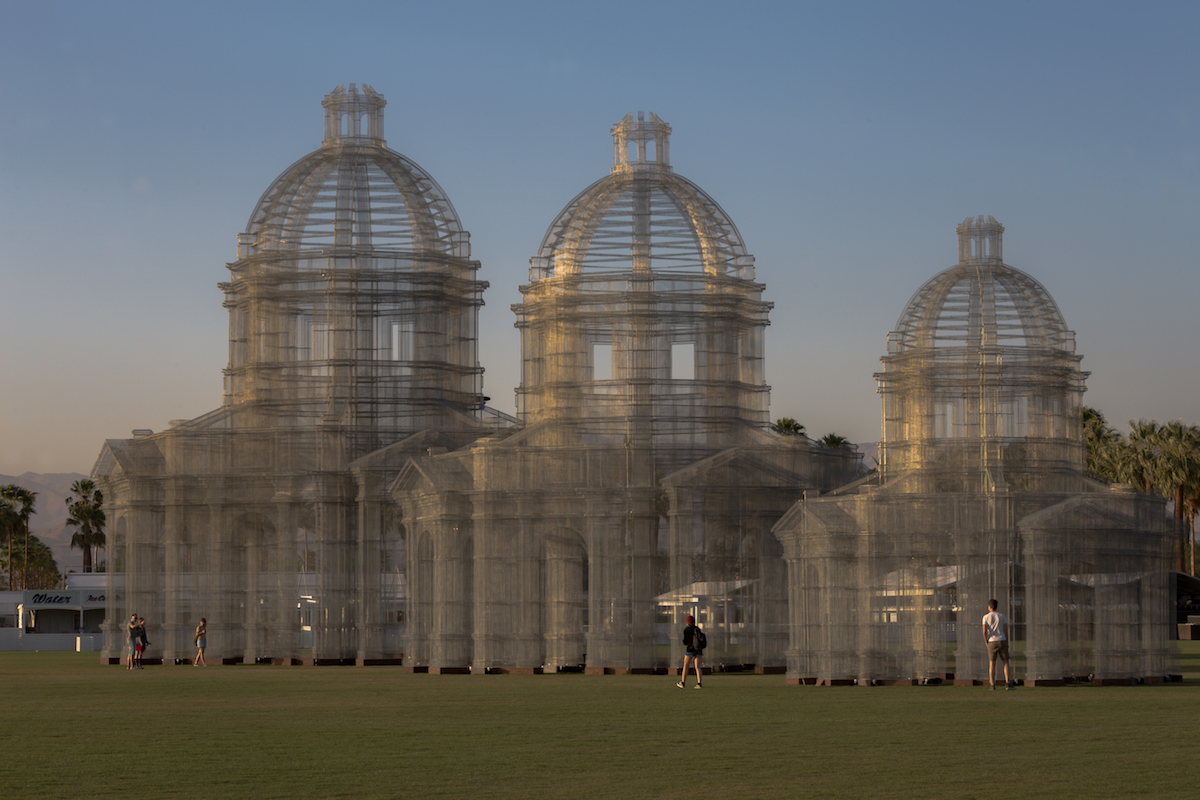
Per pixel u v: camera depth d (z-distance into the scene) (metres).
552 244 67.69
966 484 54.44
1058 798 23.31
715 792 24.08
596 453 61.84
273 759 28.69
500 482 62.19
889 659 52.38
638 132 68.31
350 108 78.44
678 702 43.22
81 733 34.16
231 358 77.81
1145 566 51.88
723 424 65.25
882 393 59.12
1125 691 47.25
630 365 64.56
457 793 24.11
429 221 77.44
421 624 65.06
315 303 75.94
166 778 26.03
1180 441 117.44
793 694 46.66
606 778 25.77
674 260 66.62
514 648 61.81
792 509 53.59
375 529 72.06
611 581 61.22
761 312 69.12
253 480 74.06
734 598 62.19
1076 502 50.69
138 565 74.69
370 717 38.38
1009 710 39.38
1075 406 57.91
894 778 25.61
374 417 74.62
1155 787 24.47
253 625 74.50
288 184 77.19
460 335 77.81
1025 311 58.56
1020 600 51.16
